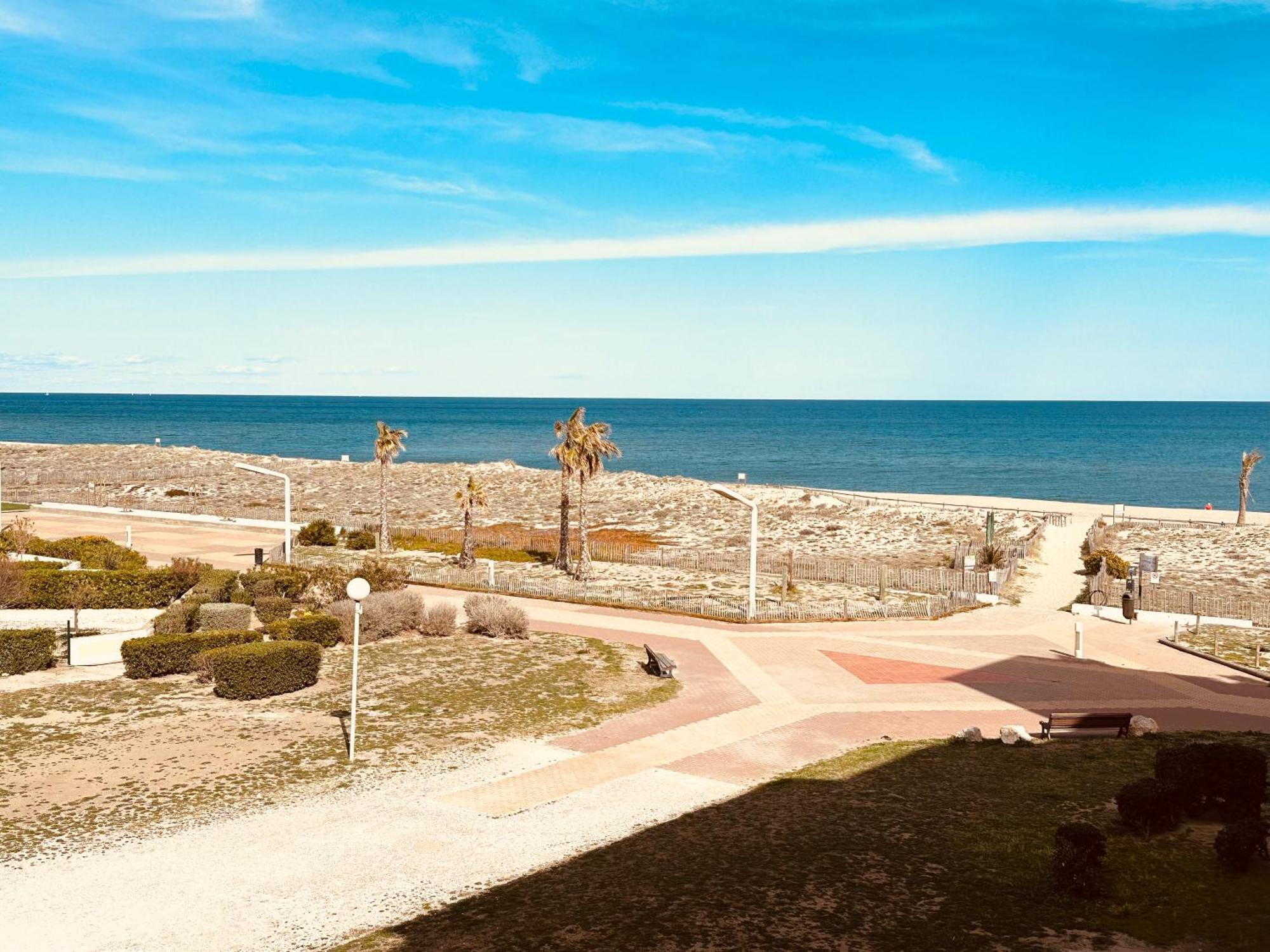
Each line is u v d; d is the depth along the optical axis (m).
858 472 146.75
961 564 54.59
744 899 14.12
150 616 36.19
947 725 25.59
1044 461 166.88
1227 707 27.73
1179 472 145.75
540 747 22.94
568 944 12.79
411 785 20.09
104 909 14.29
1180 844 15.55
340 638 33.31
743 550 63.22
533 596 44.09
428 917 13.94
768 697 27.98
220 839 17.05
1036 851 15.63
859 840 16.58
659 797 19.61
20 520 49.38
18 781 19.75
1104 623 40.53
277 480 101.19
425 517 78.19
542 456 178.12
